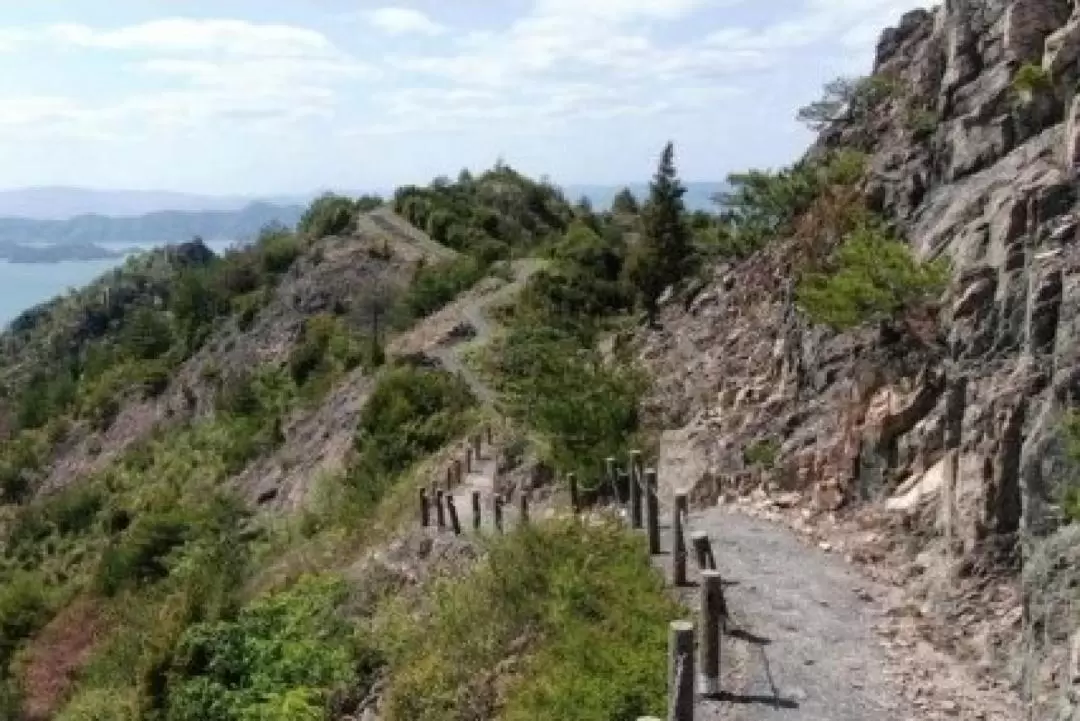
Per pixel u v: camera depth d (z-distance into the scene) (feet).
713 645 37.88
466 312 190.80
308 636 69.05
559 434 80.48
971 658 41.50
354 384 177.99
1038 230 48.47
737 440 67.31
